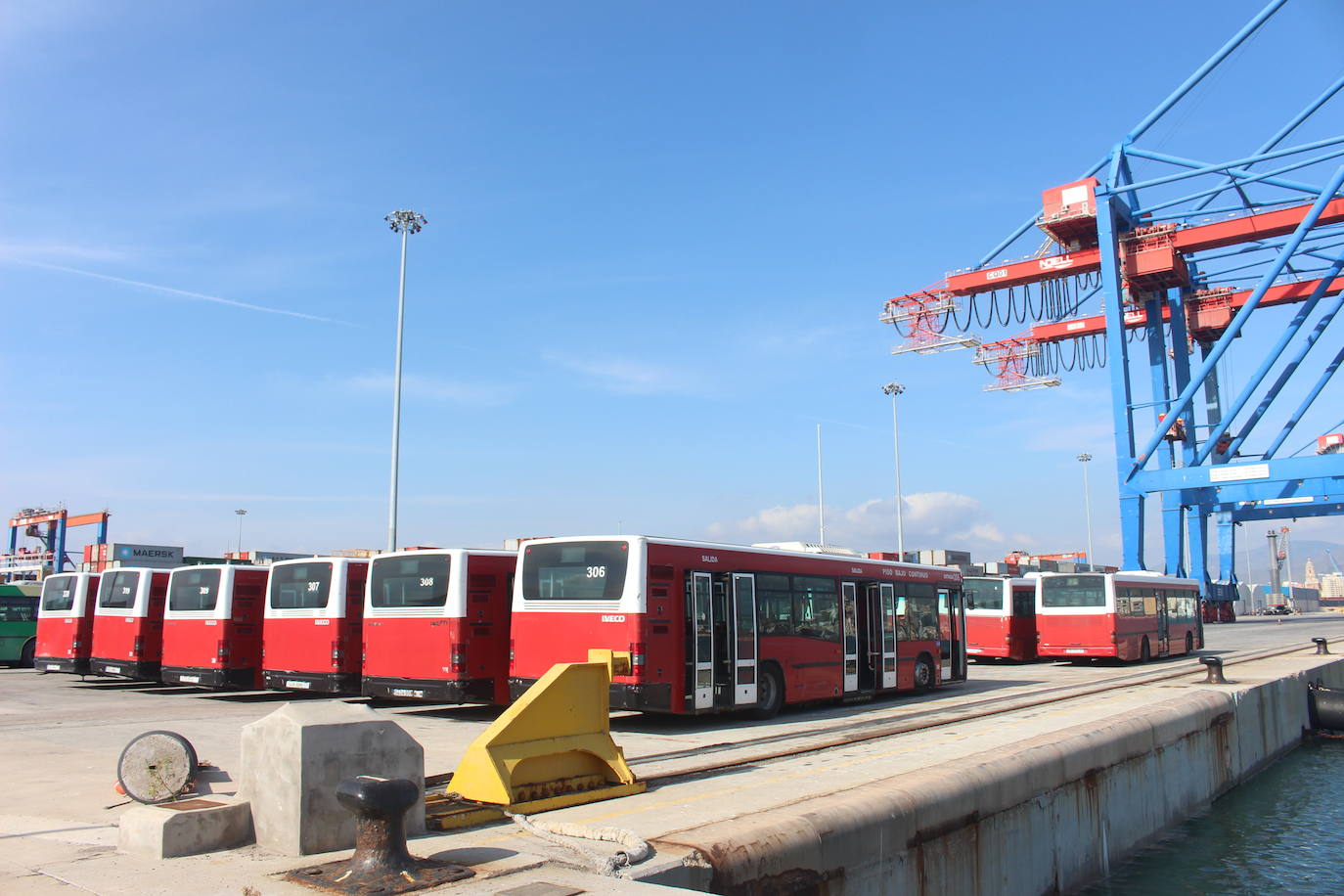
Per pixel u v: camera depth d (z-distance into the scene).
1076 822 11.49
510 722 8.05
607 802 8.23
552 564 14.57
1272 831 14.05
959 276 54.34
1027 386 62.69
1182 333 58.00
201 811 6.39
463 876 5.82
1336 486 45.53
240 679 18.72
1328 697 23.00
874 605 18.84
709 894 5.64
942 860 8.94
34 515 62.84
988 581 29.53
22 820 7.65
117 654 20.81
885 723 14.91
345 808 5.98
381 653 16.06
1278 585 123.12
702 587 14.66
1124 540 47.53
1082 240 52.69
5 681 24.03
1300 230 44.38
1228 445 56.00
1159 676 22.86
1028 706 16.58
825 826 7.59
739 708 15.14
